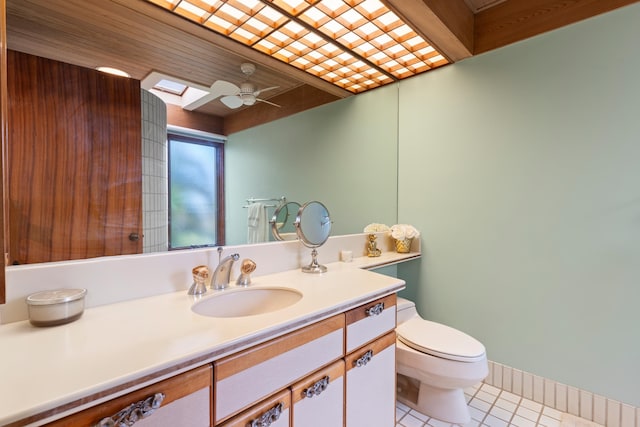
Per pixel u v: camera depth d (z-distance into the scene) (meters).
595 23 1.48
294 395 0.87
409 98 2.22
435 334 1.55
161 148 1.18
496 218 1.82
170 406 0.63
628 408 1.43
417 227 2.20
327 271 1.50
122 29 1.12
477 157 1.89
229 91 1.45
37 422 0.49
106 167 1.02
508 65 1.75
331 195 1.92
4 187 0.65
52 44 0.94
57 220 0.90
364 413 1.13
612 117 1.45
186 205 1.24
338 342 1.02
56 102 0.92
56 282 0.88
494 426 1.49
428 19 1.54
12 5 0.87
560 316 1.61
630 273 1.42
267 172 1.57
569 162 1.57
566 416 1.57
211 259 1.23
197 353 0.66
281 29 1.53
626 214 1.42
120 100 1.07
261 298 1.23
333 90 1.98
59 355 0.64
